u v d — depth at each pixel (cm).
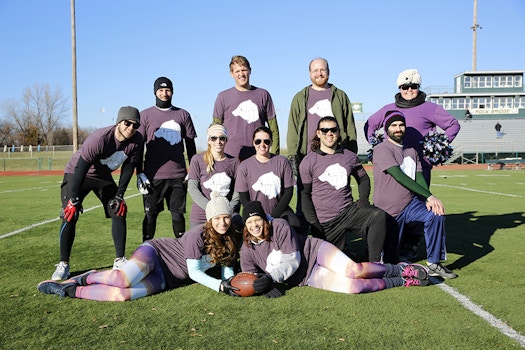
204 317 363
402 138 521
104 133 473
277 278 416
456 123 554
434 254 465
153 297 414
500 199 1202
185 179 572
